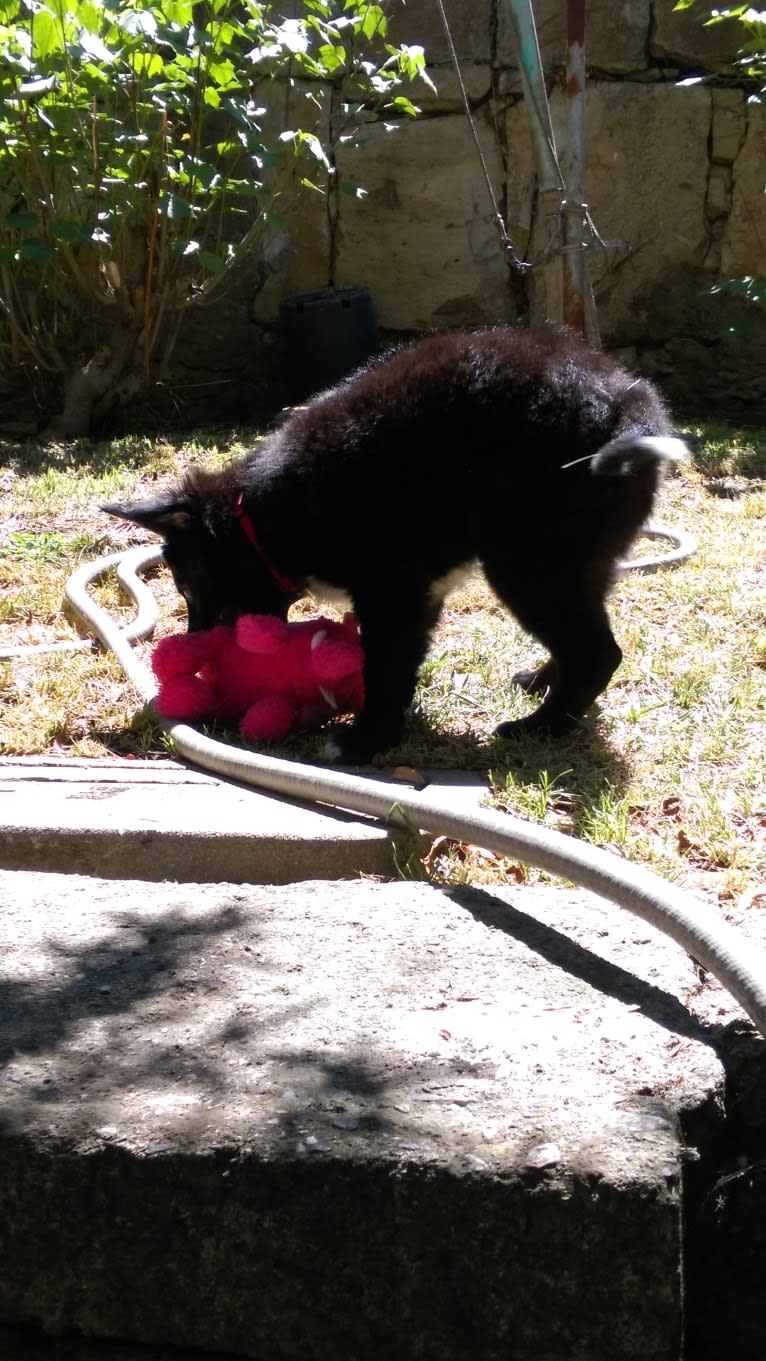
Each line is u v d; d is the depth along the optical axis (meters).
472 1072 1.38
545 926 1.59
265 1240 1.27
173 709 2.19
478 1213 1.24
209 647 2.19
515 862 1.86
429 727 2.23
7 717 2.22
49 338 3.82
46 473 3.41
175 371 4.16
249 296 4.18
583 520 2.09
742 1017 1.46
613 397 2.12
